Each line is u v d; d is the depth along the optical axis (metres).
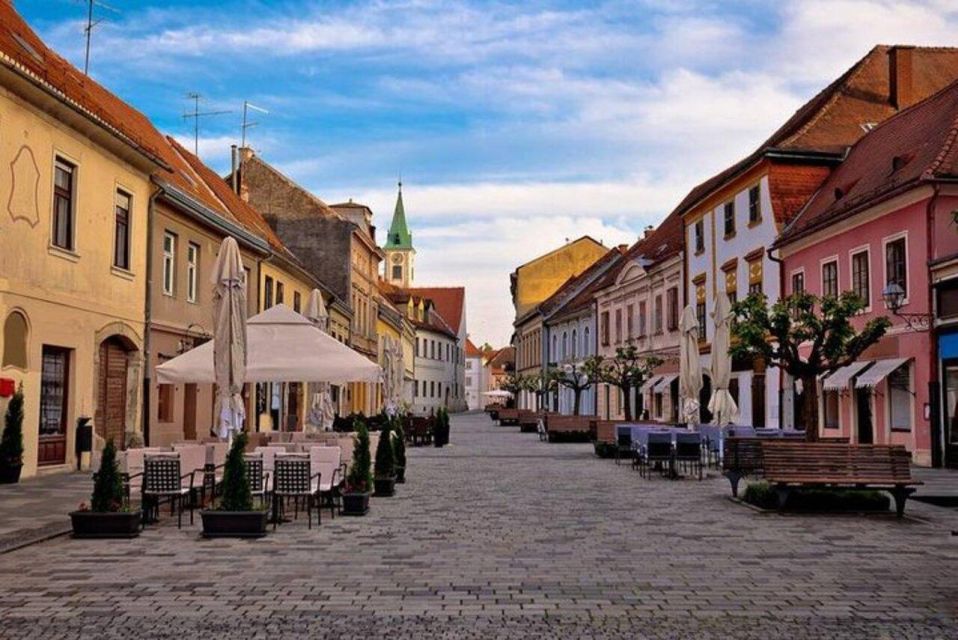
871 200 25.86
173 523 12.56
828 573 9.28
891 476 13.77
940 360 23.28
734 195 37.38
